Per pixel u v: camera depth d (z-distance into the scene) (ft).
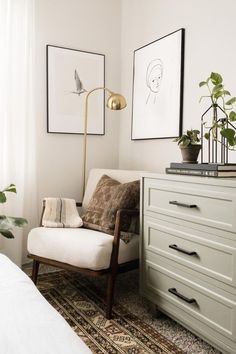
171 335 5.42
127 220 6.68
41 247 6.56
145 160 9.06
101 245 5.86
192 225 5.03
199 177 4.93
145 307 6.42
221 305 4.56
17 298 2.57
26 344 1.93
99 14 9.61
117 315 6.07
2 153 8.25
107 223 6.78
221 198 4.48
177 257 5.36
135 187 6.89
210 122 6.91
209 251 4.74
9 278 3.03
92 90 8.84
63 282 7.59
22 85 8.35
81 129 9.50
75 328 5.58
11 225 6.65
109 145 10.07
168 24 8.06
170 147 8.11
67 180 9.44
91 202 7.54
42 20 8.79
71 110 9.32
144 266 6.19
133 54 9.41
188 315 5.18
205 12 7.00
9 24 8.09
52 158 9.18
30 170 8.64
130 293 7.08
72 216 7.50
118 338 5.30
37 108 8.88
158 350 4.99
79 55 9.33
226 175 4.84
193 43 7.34
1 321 2.19
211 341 4.77
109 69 9.89
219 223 4.53
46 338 2.01
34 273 7.07
